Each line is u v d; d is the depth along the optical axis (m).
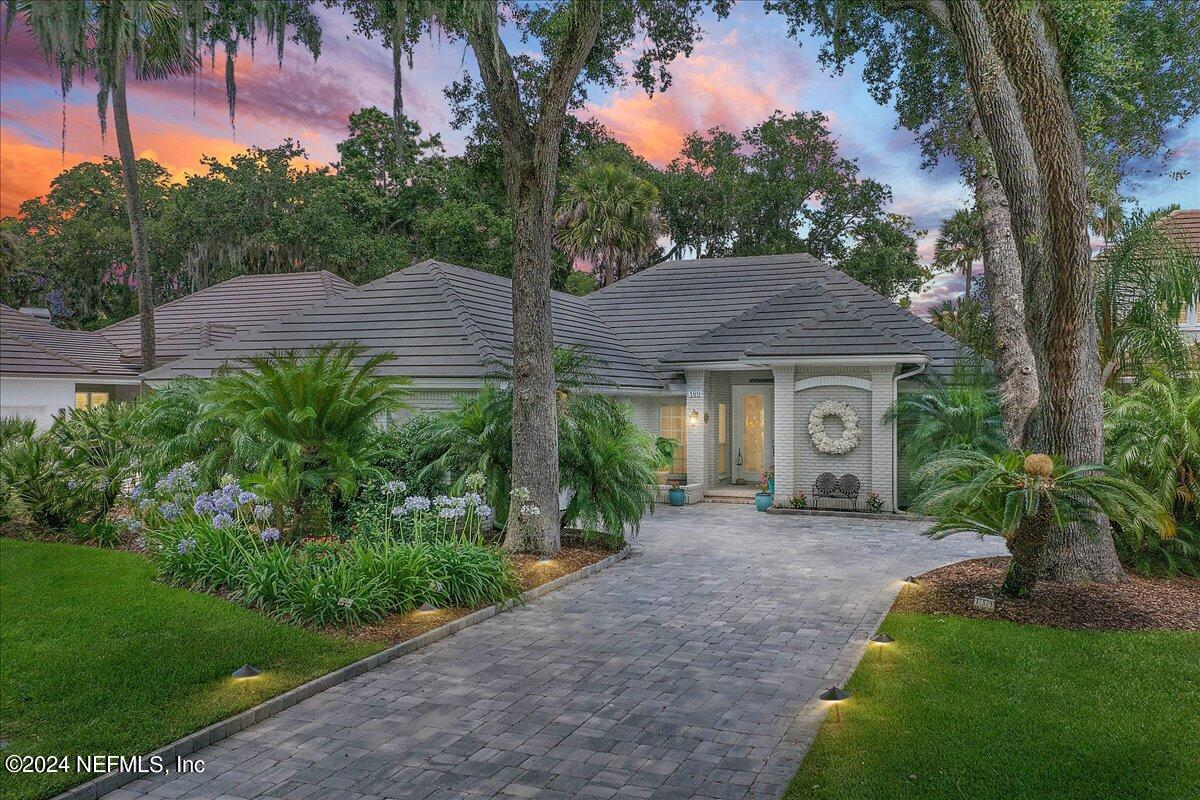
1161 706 6.62
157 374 19.48
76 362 23.53
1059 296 10.17
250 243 45.41
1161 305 14.88
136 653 7.73
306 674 7.53
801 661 8.29
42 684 6.95
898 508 20.03
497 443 13.91
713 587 11.77
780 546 15.33
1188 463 11.31
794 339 20.20
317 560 10.06
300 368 11.70
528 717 6.77
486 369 16.39
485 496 13.73
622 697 7.25
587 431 14.46
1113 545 11.37
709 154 48.94
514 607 10.55
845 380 19.94
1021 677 7.38
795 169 47.88
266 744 6.21
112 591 9.63
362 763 5.88
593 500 14.14
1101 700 6.78
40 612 8.78
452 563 10.39
